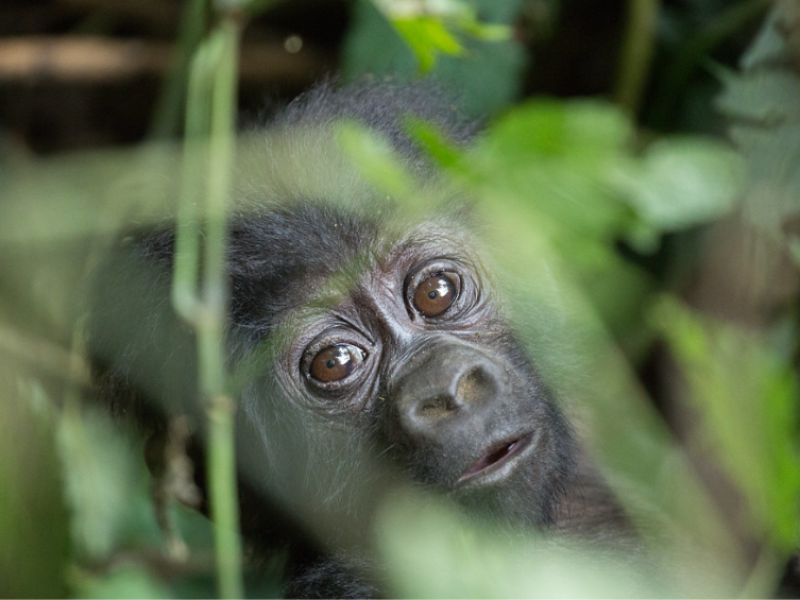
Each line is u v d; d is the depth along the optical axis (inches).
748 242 191.8
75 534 187.9
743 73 183.2
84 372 197.0
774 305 191.8
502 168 75.9
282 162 175.0
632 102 247.1
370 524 173.6
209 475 184.7
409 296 173.8
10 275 209.3
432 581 100.6
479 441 154.3
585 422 195.0
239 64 300.7
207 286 150.6
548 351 178.5
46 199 210.7
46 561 140.6
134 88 309.7
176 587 202.8
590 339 183.2
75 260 211.5
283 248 168.7
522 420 162.4
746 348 181.2
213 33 168.1
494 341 174.2
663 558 193.2
